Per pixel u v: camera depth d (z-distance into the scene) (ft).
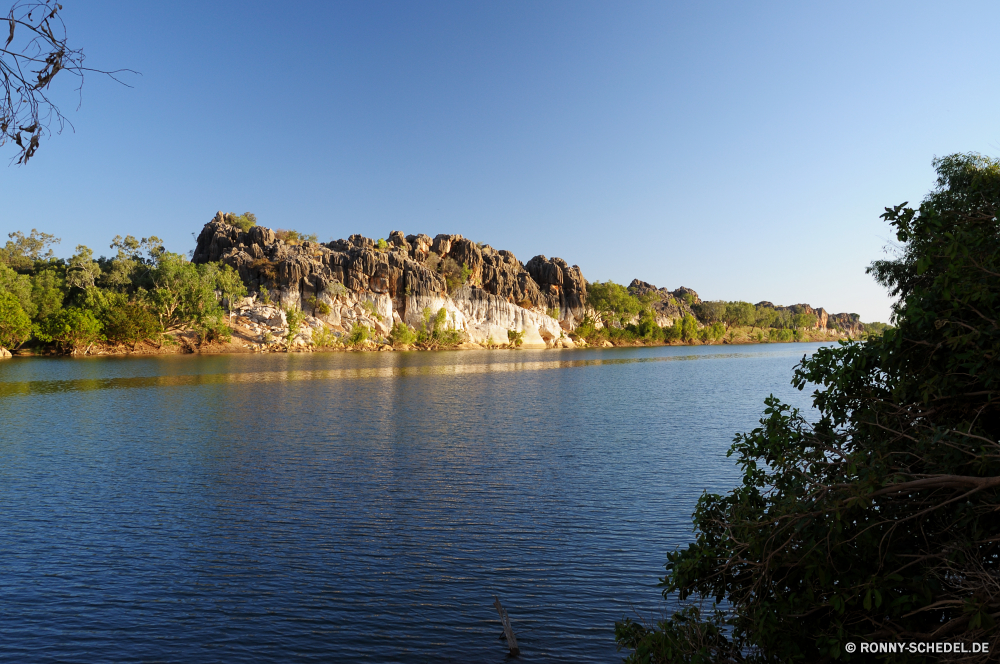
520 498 67.26
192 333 430.61
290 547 52.65
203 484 72.95
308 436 105.91
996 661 19.25
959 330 23.61
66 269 464.24
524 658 35.45
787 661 23.88
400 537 55.11
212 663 34.78
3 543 53.42
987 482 18.74
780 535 24.63
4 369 258.37
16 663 34.63
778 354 535.19
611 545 53.21
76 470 80.07
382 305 562.66
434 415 134.00
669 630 27.84
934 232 25.09
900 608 21.97
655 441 102.32
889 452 23.48
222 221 623.36
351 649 36.40
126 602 42.32
